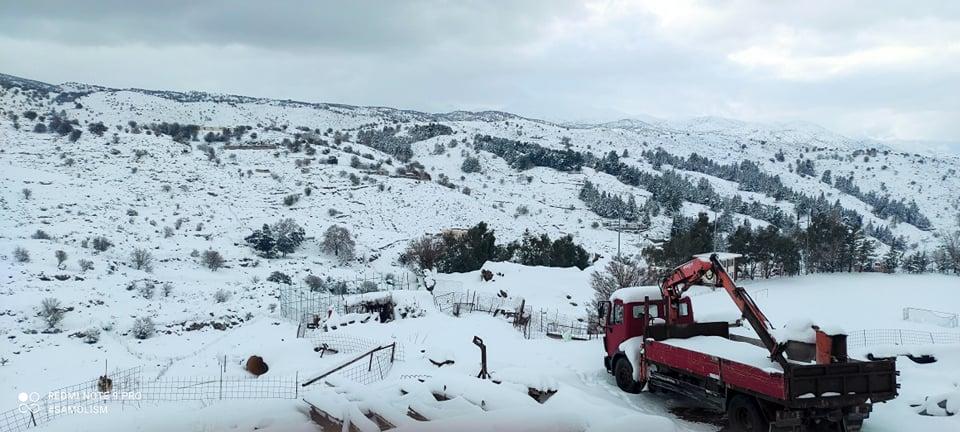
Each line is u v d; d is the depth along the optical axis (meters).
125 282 49.19
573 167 159.75
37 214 69.88
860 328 27.84
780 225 110.88
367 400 7.98
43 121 135.00
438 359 15.62
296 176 114.88
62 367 27.83
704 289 44.09
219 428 7.41
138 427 7.37
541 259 57.06
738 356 11.55
